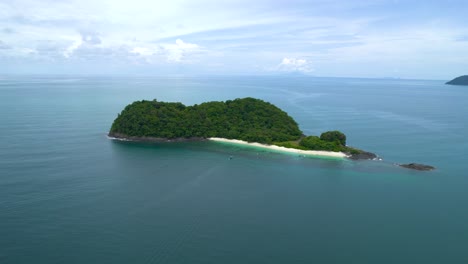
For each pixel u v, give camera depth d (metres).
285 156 122.69
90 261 57.06
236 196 84.75
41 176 94.38
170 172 102.12
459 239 66.12
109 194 83.69
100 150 124.38
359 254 60.81
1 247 60.22
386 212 76.94
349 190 89.81
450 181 96.44
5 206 75.31
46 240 62.59
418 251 62.03
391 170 106.75
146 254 59.41
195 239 64.38
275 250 61.50
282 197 84.62
